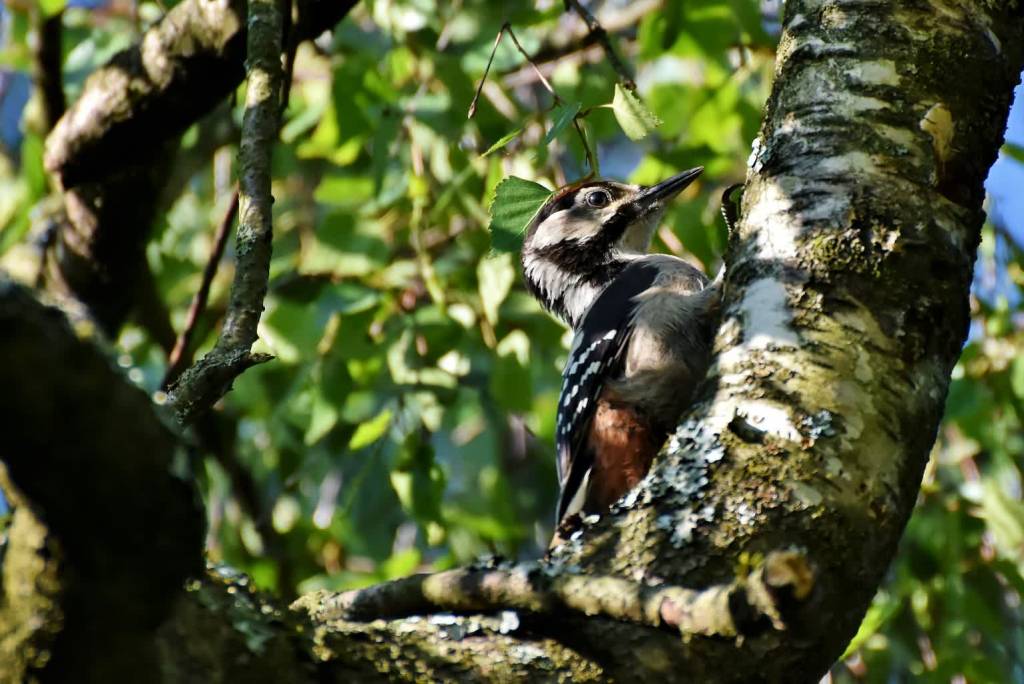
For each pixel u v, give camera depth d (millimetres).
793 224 5930
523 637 4691
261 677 4156
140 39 9469
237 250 6395
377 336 11211
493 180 10047
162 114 9523
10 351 3207
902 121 6074
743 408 5406
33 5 10688
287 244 13906
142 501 3490
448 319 10828
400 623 4680
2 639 3654
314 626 4438
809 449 5254
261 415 12469
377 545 13289
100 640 3637
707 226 10742
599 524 5180
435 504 10773
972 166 6074
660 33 10781
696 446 5348
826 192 5953
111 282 11117
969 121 6125
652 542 5031
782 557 4137
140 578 3615
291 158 12531
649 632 4711
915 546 10344
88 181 10305
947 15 6320
